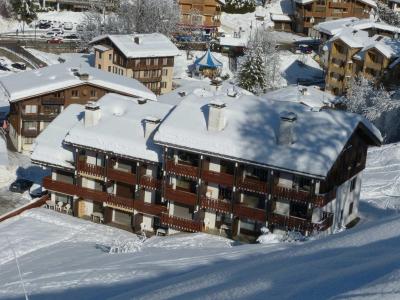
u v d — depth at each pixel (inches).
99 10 5014.8
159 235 1839.3
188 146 1708.9
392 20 5654.5
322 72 4507.9
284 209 1700.3
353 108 3206.2
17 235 1775.3
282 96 3366.1
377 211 1975.9
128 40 3671.3
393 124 3021.7
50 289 1099.3
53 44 4443.9
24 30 4773.6
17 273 1406.3
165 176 1786.4
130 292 822.5
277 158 1633.9
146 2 4446.4
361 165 1898.4
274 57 4173.2
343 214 1828.2
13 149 2709.2
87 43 4365.2
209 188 1764.3
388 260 548.1
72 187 1939.0
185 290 702.5
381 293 435.8
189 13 5029.5
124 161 1889.8
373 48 3786.9
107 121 1929.1
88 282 1113.4
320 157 1615.4
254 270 698.2
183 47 4665.4
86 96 2783.0
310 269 607.5
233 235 1743.4
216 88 3110.2
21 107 2657.5
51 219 1911.9
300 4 5295.3
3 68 3939.5
